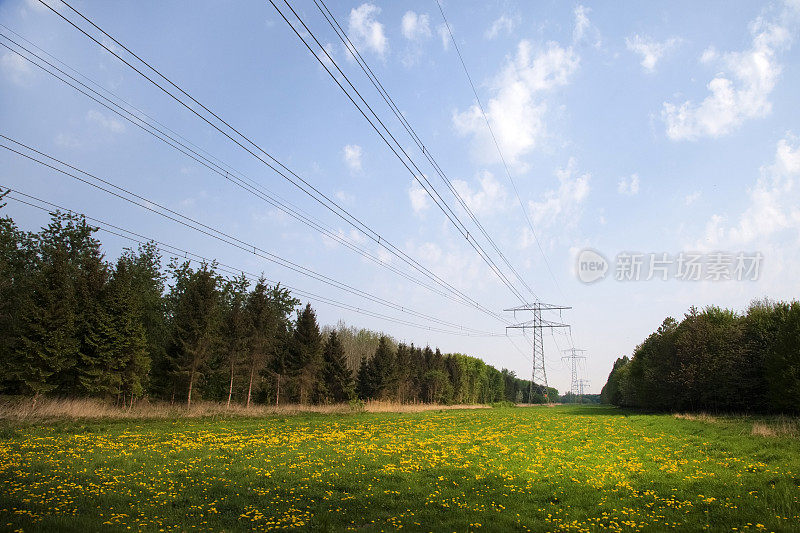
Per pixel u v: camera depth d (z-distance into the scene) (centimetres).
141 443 2073
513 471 1545
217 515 1051
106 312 3706
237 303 4859
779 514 1038
